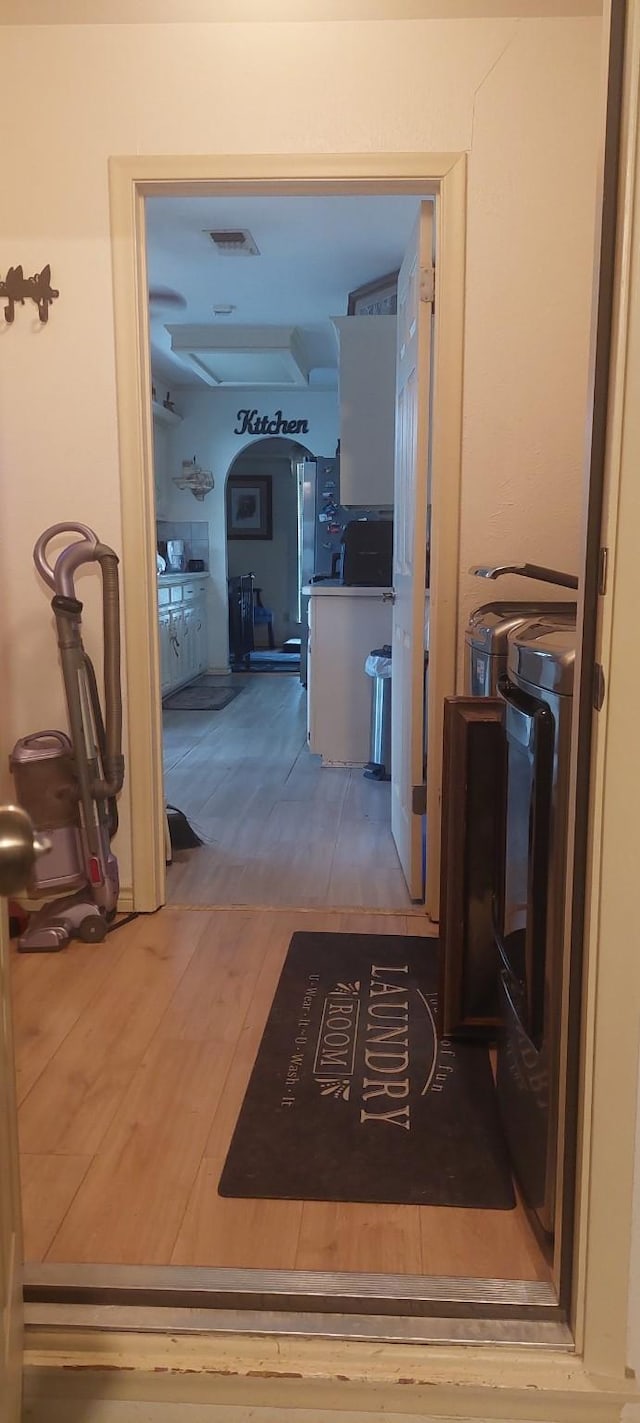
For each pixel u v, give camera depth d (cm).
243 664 866
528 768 148
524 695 164
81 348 260
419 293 266
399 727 332
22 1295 124
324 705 476
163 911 286
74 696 251
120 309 257
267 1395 126
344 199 353
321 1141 173
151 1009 224
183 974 243
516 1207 156
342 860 333
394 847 347
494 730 194
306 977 241
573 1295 128
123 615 270
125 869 282
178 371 690
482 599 268
